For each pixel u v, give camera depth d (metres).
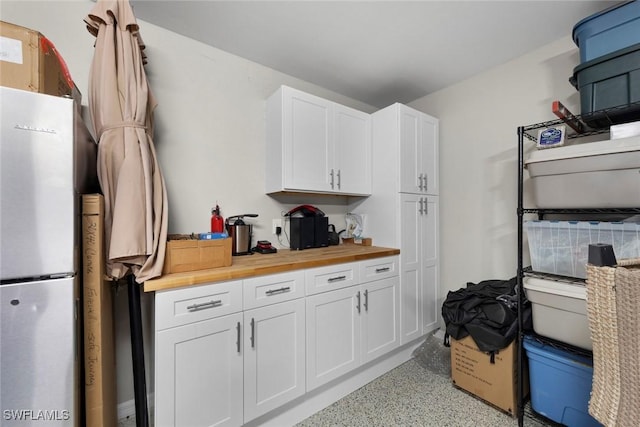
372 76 2.39
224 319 1.37
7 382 0.83
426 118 2.45
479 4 1.57
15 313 0.84
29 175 0.87
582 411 1.38
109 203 1.22
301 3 1.56
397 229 2.23
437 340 2.46
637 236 1.22
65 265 0.92
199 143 1.91
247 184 2.12
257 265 1.51
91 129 1.55
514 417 1.61
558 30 1.80
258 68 2.18
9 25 0.94
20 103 0.85
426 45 1.96
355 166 2.36
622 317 0.58
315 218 2.28
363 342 1.94
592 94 1.41
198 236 1.63
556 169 1.43
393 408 1.71
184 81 1.86
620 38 1.35
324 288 1.75
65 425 0.91
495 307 1.71
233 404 1.38
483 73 2.32
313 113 2.12
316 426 1.59
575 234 1.41
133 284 1.34
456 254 2.52
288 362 1.57
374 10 1.61
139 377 1.33
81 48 1.53
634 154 1.20
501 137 2.22
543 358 1.51
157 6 1.57
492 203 2.28
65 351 0.92
